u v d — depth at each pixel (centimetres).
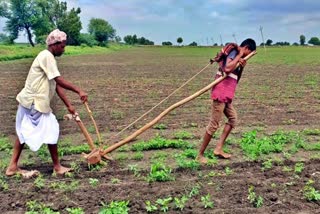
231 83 716
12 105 1422
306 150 808
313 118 1133
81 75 2616
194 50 9444
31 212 509
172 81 2219
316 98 1514
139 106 1368
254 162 723
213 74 2708
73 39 9681
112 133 966
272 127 1020
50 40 646
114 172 675
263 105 1360
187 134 920
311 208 535
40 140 638
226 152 786
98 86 1978
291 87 1858
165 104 1406
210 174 653
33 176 655
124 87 1934
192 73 2792
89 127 1029
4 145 846
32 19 8562
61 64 3841
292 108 1298
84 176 657
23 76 2561
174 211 525
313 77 2341
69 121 1105
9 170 661
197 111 1252
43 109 639
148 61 4506
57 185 609
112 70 3081
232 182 619
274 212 521
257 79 2239
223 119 1095
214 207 536
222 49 721
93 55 6153
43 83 637
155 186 607
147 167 705
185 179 642
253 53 717
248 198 555
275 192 581
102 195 573
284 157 756
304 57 4988
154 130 996
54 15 9512
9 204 551
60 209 535
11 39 8700
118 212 502
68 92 1759
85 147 810
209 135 714
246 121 1090
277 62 3941
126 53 7275
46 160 747
